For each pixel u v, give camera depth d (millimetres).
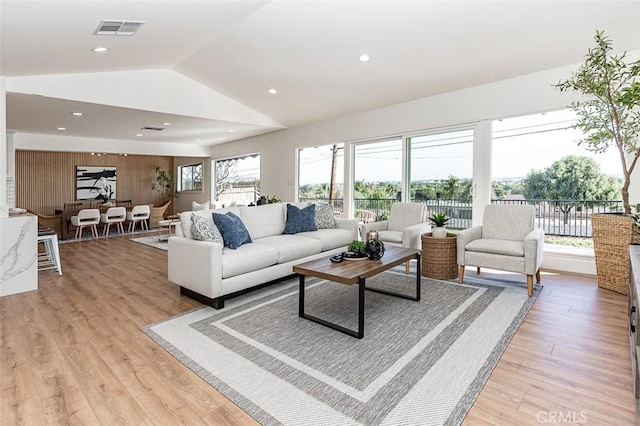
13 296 3506
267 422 1624
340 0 3307
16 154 9070
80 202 9922
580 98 3953
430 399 1776
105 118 5754
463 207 5035
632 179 3770
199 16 3213
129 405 1751
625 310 2959
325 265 2850
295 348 2348
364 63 4465
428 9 3312
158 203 11703
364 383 1927
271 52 4449
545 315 2869
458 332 2564
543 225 4496
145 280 4121
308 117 6656
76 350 2334
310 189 7254
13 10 2373
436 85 4836
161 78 5363
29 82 4215
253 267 3377
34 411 1709
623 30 3338
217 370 2074
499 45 3762
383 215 6012
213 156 9867
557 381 1921
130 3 2578
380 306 3141
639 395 1607
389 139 5887
